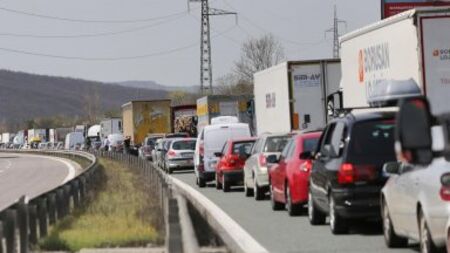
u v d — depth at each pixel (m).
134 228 27.16
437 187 17.11
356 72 38.75
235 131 53.84
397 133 8.51
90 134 196.00
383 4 67.44
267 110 59.03
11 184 68.62
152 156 98.75
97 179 51.31
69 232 26.23
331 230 25.11
